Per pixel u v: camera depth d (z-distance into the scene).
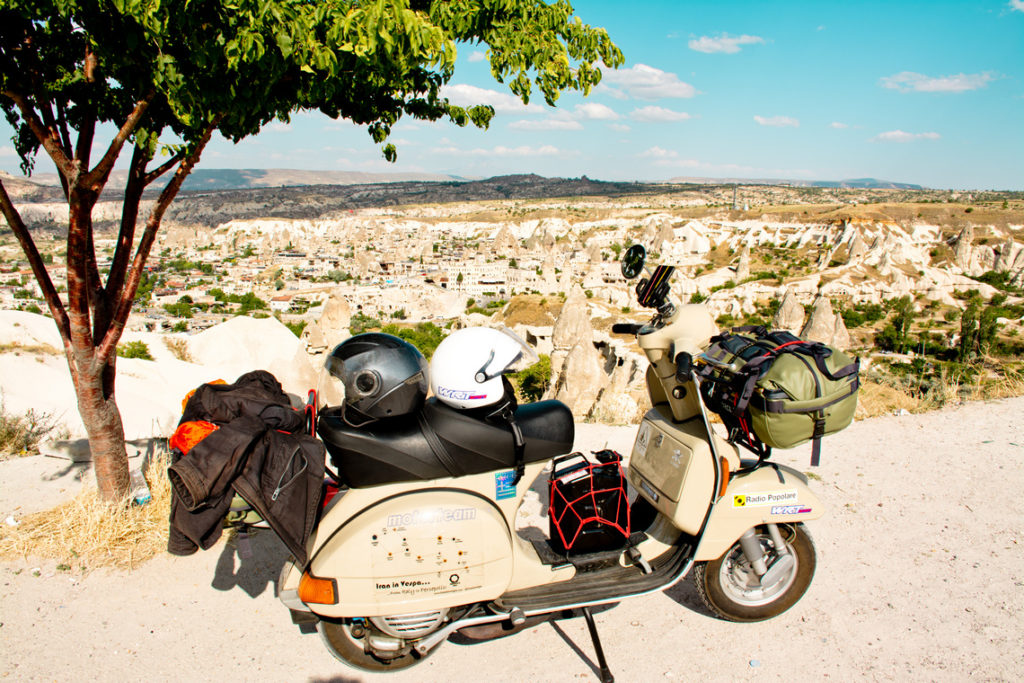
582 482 3.45
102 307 4.69
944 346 68.88
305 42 3.00
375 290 137.12
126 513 4.73
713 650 3.45
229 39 3.11
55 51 4.40
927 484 5.50
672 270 3.42
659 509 3.56
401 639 3.15
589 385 24.75
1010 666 3.27
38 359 15.26
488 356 2.94
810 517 3.41
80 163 4.11
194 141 4.02
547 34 4.05
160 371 18.44
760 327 3.53
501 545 3.02
